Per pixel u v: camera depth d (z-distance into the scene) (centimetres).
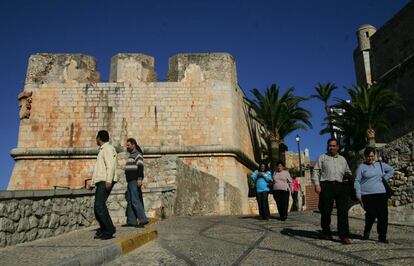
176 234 795
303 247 625
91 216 939
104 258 501
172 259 529
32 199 694
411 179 1207
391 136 3048
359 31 3750
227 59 2388
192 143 2230
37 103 2231
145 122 2236
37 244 620
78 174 2122
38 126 2198
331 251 584
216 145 2222
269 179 1167
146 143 2209
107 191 644
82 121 2211
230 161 2219
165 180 1304
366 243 658
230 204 1953
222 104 2302
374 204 682
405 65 2961
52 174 2125
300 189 3212
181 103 2281
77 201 870
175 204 1268
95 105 2236
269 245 651
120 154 1270
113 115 2231
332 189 676
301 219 1130
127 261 516
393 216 1154
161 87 2294
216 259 529
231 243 676
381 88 2233
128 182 873
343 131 2364
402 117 2970
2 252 536
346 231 655
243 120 2634
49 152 2139
